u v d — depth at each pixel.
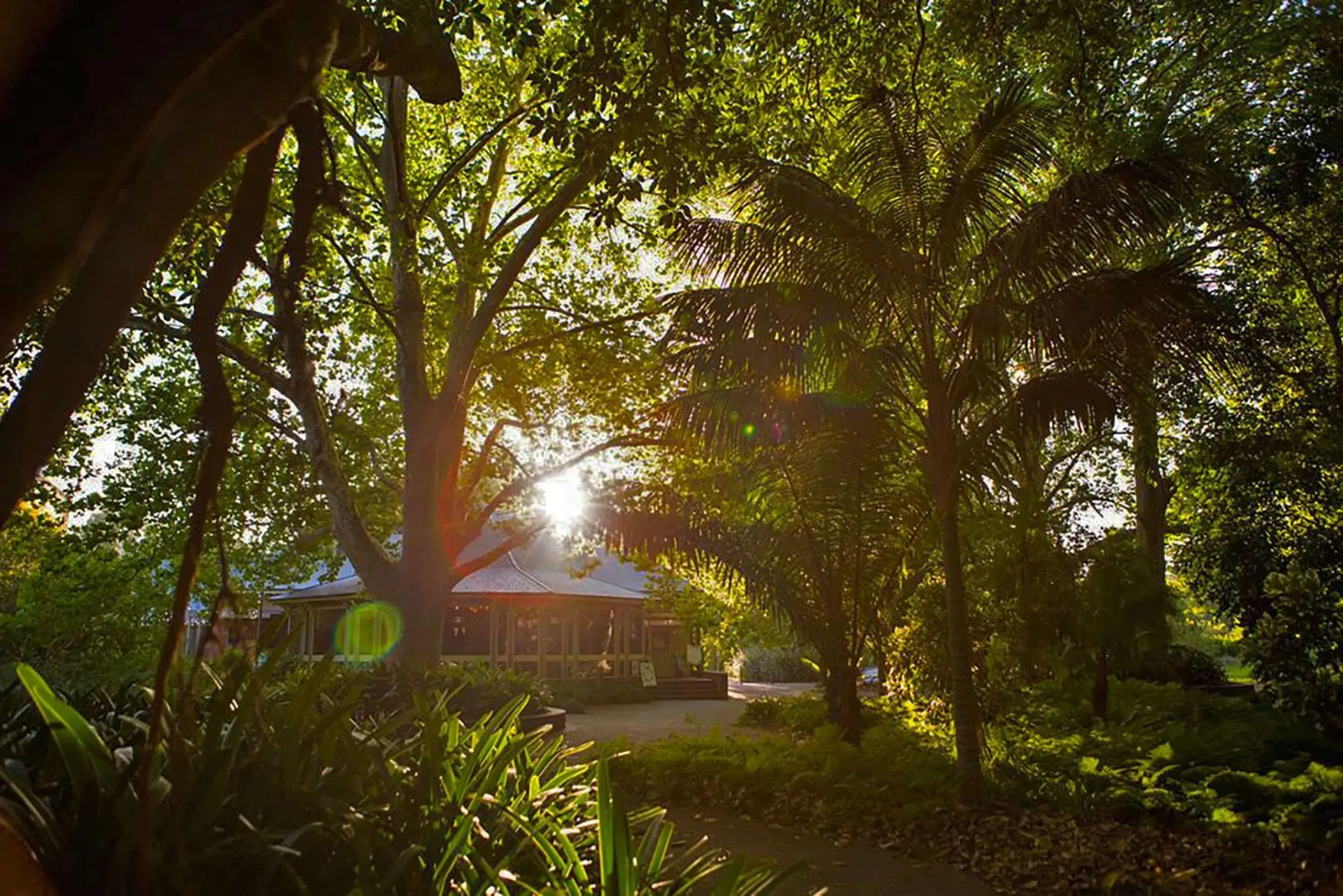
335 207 2.53
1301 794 7.42
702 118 7.64
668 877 3.88
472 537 14.31
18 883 2.11
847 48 9.64
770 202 9.14
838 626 11.33
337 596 25.34
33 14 1.65
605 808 2.86
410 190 13.57
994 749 10.33
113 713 3.82
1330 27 10.21
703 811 8.96
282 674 8.71
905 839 7.60
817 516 10.86
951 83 11.48
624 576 33.88
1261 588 10.95
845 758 9.82
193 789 2.64
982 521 12.70
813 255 9.16
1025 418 8.72
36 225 1.66
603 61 6.46
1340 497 10.47
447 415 13.39
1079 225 8.15
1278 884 5.99
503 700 12.72
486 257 13.03
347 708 3.42
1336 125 10.07
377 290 14.48
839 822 8.20
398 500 17.16
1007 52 9.80
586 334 14.27
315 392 10.93
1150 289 8.05
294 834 2.60
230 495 13.02
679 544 11.95
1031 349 8.79
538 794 3.78
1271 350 10.42
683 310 9.67
